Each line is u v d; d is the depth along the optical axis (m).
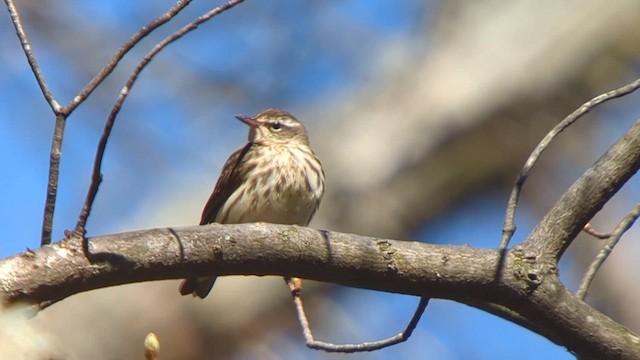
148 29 6.79
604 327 7.36
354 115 15.28
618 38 15.66
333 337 13.96
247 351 13.41
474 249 7.44
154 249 7.07
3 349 4.29
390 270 7.30
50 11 15.34
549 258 7.46
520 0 15.89
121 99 6.60
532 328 7.72
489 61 15.49
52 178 6.83
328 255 7.28
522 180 7.56
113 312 12.41
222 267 7.21
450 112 15.20
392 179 14.91
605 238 8.21
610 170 7.62
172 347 12.79
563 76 15.52
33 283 6.78
